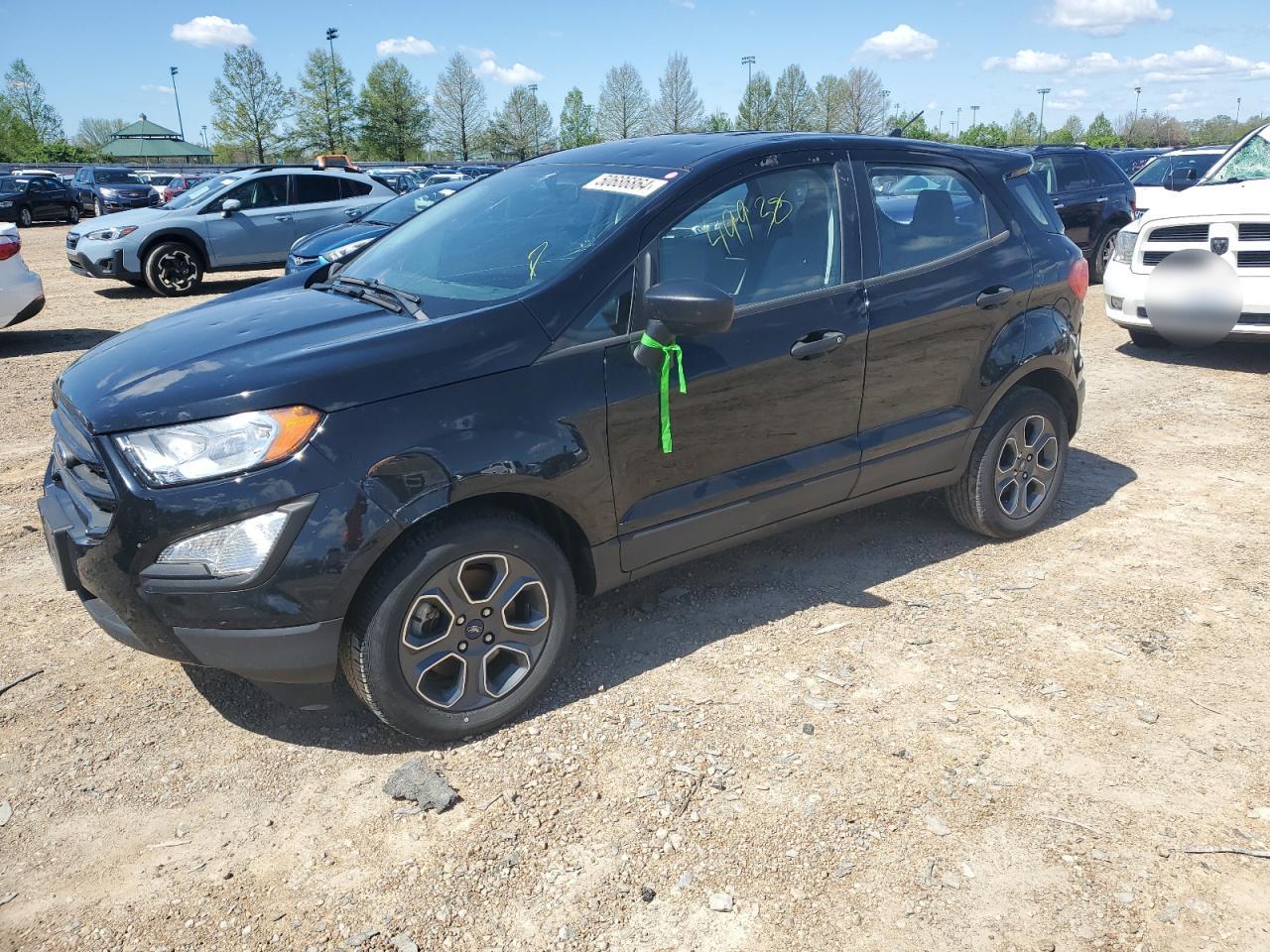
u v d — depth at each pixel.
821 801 2.82
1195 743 3.08
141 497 2.68
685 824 2.74
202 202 14.33
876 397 3.88
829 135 3.91
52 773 3.02
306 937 2.38
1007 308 4.22
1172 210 7.74
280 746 3.14
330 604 2.77
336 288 3.75
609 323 3.19
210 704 3.38
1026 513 4.58
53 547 2.97
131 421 2.72
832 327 3.66
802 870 2.57
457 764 3.03
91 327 11.22
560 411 3.06
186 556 2.70
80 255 13.85
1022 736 3.12
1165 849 2.63
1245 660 3.54
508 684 3.18
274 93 74.94
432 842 2.70
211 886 2.56
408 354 2.89
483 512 3.02
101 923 2.44
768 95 73.12
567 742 3.12
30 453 6.16
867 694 3.35
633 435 3.24
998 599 4.03
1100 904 2.45
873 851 2.63
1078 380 4.61
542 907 2.47
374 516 2.76
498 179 4.23
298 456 2.70
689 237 3.40
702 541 3.56
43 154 79.44
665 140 4.00
